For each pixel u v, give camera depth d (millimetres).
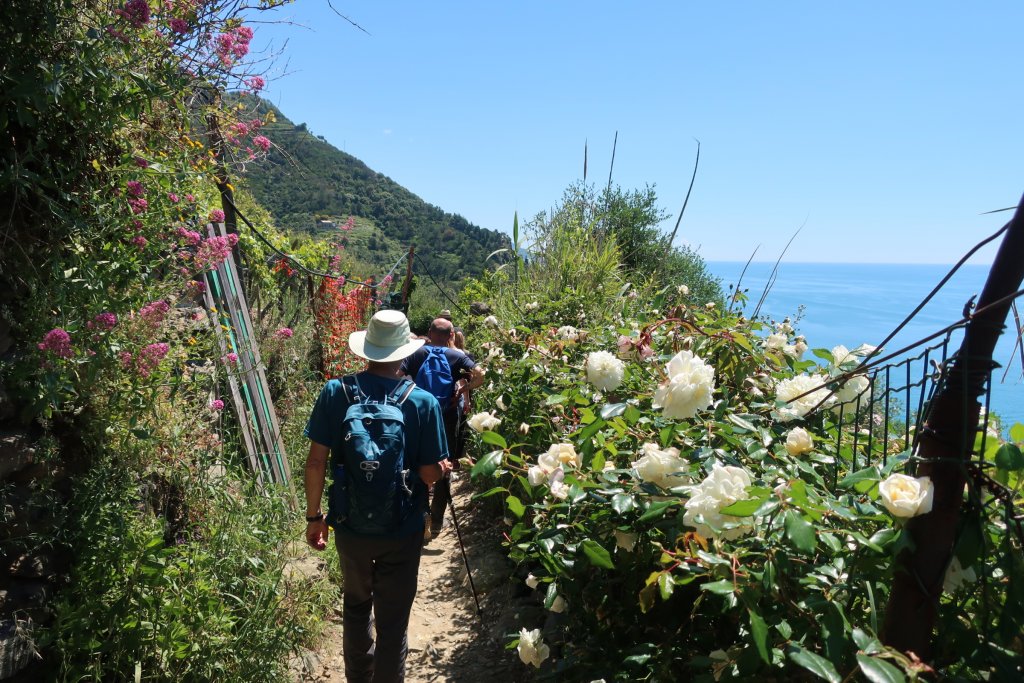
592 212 7848
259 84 3268
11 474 2385
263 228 7422
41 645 2322
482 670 3383
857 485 1648
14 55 2461
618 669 2072
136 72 2854
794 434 2053
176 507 3336
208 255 3416
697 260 10656
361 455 2719
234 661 2822
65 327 2551
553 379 3748
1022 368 1390
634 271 8758
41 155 2697
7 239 2520
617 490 1979
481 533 5125
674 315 3174
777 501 1523
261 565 3162
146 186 3139
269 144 4031
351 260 10578
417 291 16125
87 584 2541
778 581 1515
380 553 2836
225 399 4273
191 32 2965
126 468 2803
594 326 4883
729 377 2879
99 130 2832
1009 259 1332
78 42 2617
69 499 2654
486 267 9539
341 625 3777
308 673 3311
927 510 1366
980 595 1618
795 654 1358
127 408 2811
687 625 2010
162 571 2611
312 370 7172
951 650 1544
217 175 4105
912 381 1607
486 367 5070
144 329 2947
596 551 1986
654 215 10266
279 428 5336
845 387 2176
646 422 2414
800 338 3043
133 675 2531
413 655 3602
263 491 3859
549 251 7648
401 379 2979
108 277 2779
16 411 2471
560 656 2902
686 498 1830
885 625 1534
